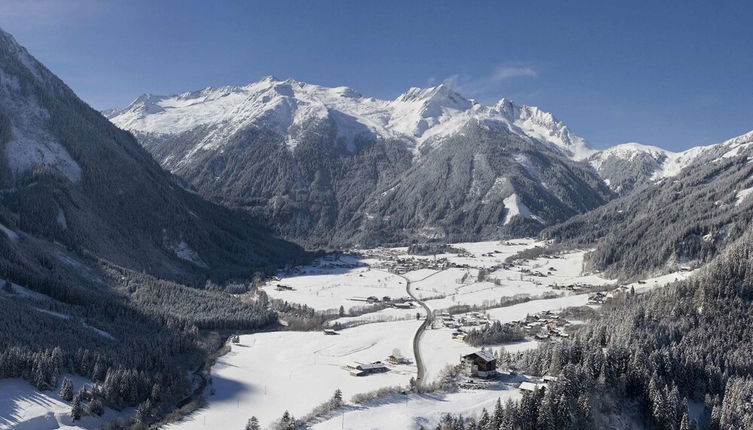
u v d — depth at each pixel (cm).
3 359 17838
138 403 18625
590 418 17062
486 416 16650
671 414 17500
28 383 17862
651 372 18800
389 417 17188
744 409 17850
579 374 18038
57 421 16788
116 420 17488
